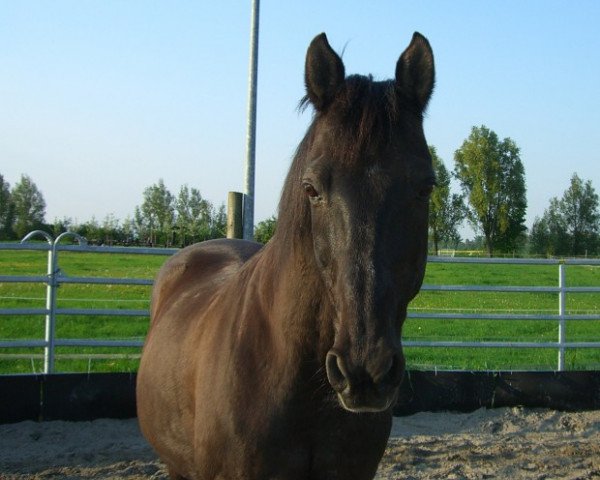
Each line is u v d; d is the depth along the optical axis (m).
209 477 2.52
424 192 2.08
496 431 6.36
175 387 2.89
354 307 1.90
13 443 5.61
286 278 2.29
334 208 2.01
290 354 2.26
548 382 6.95
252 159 7.86
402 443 5.80
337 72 2.23
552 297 17.78
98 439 5.79
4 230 50.84
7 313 6.18
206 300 3.13
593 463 5.36
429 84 2.24
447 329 11.79
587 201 56.25
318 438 2.32
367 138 2.02
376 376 1.83
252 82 7.85
